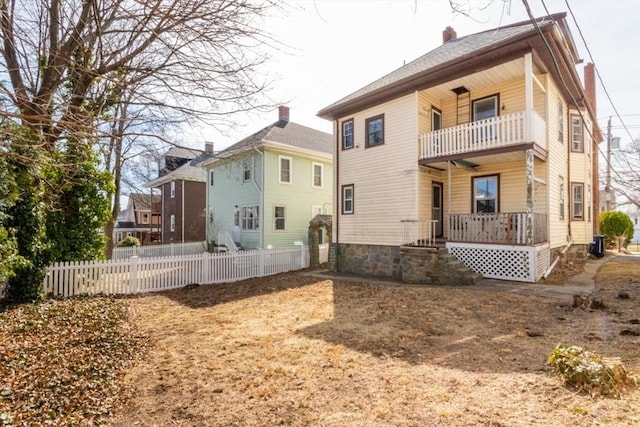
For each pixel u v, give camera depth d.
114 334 5.70
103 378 4.01
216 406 3.30
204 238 26.84
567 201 13.06
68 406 3.38
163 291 10.07
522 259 9.34
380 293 8.76
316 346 4.91
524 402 3.00
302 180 19.92
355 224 13.31
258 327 6.04
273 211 18.45
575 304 6.36
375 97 12.48
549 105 10.71
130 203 42.34
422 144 11.43
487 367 3.89
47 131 4.73
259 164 18.48
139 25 4.17
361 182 13.20
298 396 3.42
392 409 3.06
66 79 4.80
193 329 6.04
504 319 5.88
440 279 9.85
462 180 12.36
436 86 11.28
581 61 14.53
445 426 2.73
